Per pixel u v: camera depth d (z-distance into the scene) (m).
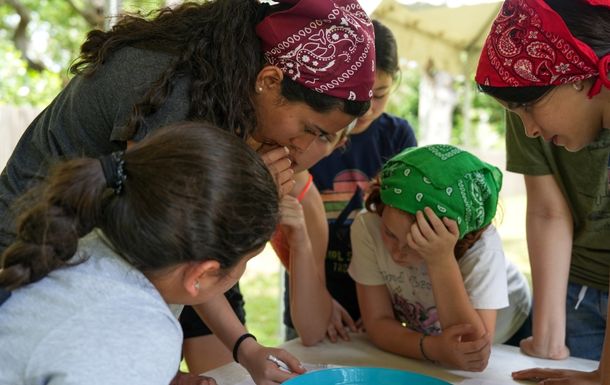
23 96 6.34
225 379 1.26
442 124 9.55
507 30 1.13
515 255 6.39
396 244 1.45
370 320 1.55
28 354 0.76
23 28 7.49
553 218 1.53
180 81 1.06
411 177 1.37
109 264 0.82
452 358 1.33
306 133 1.15
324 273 1.80
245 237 0.83
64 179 0.82
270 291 5.56
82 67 1.17
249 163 0.85
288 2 1.10
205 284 0.88
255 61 1.10
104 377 0.73
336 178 1.95
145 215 0.79
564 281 1.50
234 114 1.08
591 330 1.65
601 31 1.05
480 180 1.39
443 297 1.39
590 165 1.46
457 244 1.46
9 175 1.20
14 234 1.08
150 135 0.89
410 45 4.53
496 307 1.47
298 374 1.22
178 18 1.15
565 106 1.11
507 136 1.59
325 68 1.08
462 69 5.11
